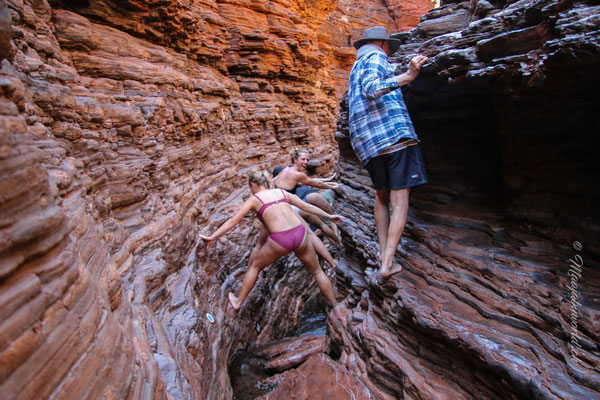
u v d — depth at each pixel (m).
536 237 2.93
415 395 2.90
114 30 5.34
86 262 1.80
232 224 4.66
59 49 3.87
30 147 1.16
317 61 15.52
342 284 5.79
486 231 3.38
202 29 9.16
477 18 3.00
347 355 4.28
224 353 4.85
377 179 3.32
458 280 3.00
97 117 3.65
